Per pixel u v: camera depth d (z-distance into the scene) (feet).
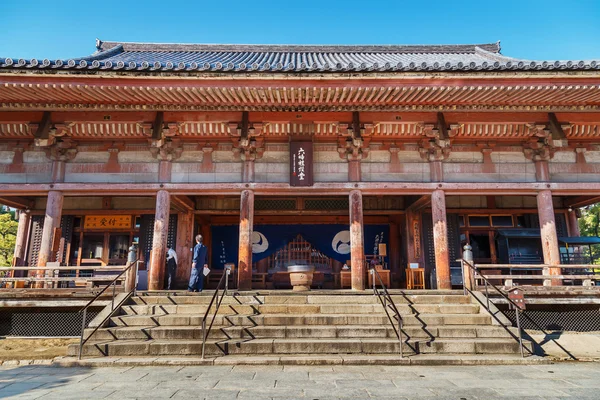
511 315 34.81
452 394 18.35
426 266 52.08
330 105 38.75
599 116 40.04
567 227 52.85
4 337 33.22
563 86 34.35
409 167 42.09
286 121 40.68
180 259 52.26
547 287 34.73
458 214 53.11
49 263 37.47
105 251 52.06
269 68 33.12
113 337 27.99
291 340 27.22
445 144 39.93
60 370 23.45
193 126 41.04
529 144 41.98
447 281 38.99
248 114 40.45
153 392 18.65
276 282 56.49
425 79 34.12
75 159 41.63
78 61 32.50
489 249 52.80
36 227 51.83
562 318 34.91
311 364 24.66
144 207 52.31
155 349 26.30
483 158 42.22
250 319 30.01
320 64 56.29
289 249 57.67
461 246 52.24
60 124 39.32
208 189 40.75
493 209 52.85
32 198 52.29
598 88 34.68
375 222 58.95
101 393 18.52
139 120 40.01
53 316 34.30
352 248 39.81
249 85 34.68
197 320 29.99
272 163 42.14
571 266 35.35
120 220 52.60
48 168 41.14
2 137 41.29
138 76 33.30
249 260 39.52
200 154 42.29
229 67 33.06
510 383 20.38
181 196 47.34
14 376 22.04
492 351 26.86
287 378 21.25
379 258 57.31
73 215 52.54
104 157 41.75
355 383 20.22
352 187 40.78
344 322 30.12
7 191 39.99
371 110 39.65
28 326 34.12
